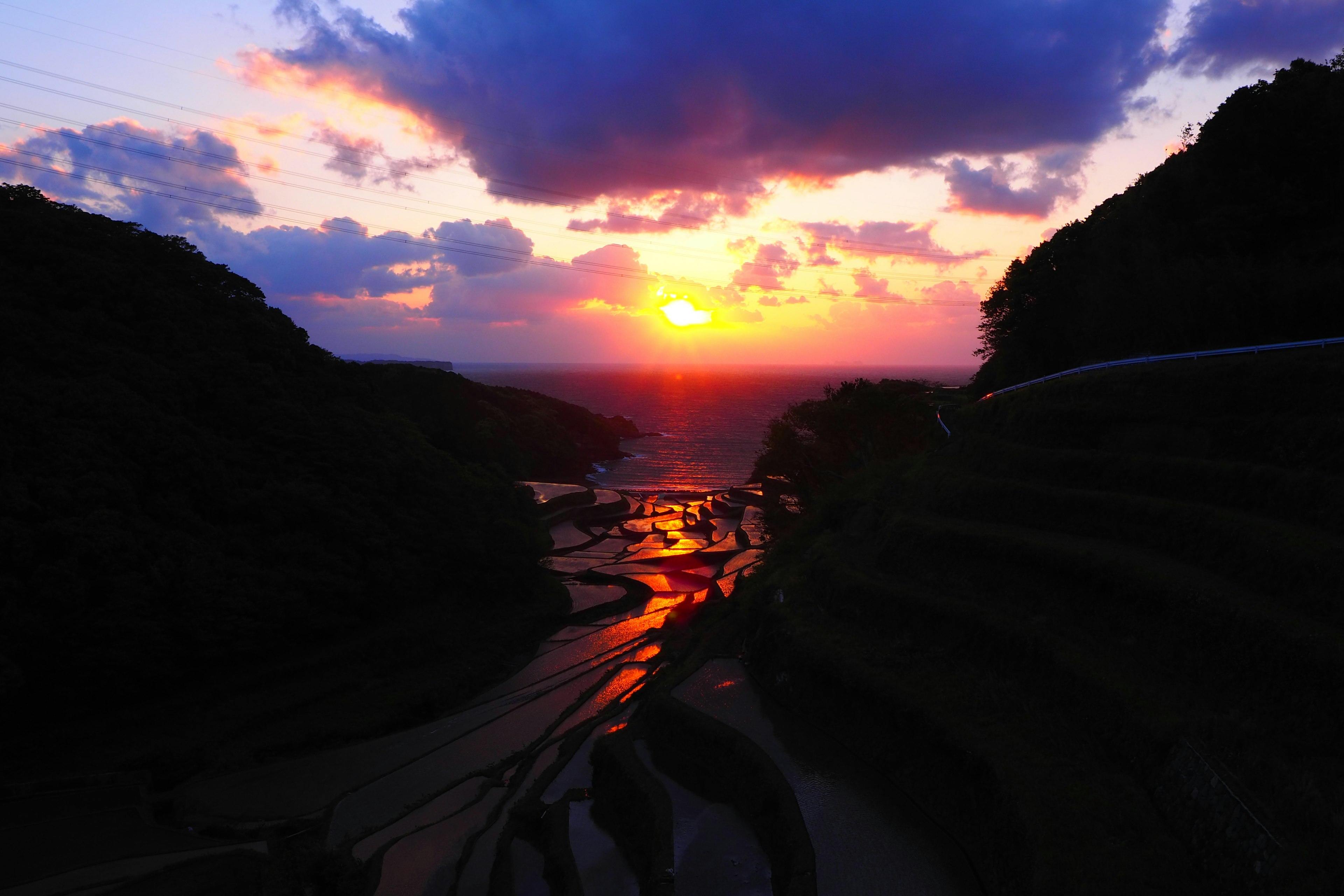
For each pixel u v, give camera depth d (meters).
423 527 45.06
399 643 39.31
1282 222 33.72
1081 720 19.23
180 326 41.34
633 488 118.81
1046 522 27.75
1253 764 14.77
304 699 33.81
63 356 34.97
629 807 22.78
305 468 41.53
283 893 21.64
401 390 71.75
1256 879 12.93
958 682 22.83
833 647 26.88
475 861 23.16
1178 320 32.66
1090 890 14.05
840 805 20.67
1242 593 19.12
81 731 28.69
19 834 24.16
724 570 59.41
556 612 50.09
